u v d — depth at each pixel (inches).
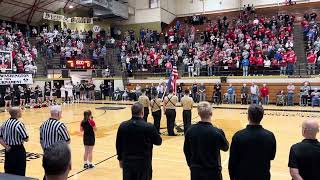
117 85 1029.2
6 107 805.9
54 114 202.1
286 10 1186.6
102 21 1318.9
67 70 1019.3
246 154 143.9
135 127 174.4
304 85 777.6
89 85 1008.9
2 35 971.9
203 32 1151.6
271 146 143.4
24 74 895.1
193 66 940.0
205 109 161.5
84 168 297.4
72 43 1095.6
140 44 1147.9
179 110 732.0
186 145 163.5
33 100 872.3
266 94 808.3
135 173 173.9
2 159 328.5
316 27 940.6
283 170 279.7
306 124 128.7
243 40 968.9
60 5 1207.6
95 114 685.9
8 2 1073.5
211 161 156.6
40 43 1077.8
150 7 1270.9
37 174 281.4
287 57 824.3
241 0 1261.1
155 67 1011.3
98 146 389.7
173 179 262.2
